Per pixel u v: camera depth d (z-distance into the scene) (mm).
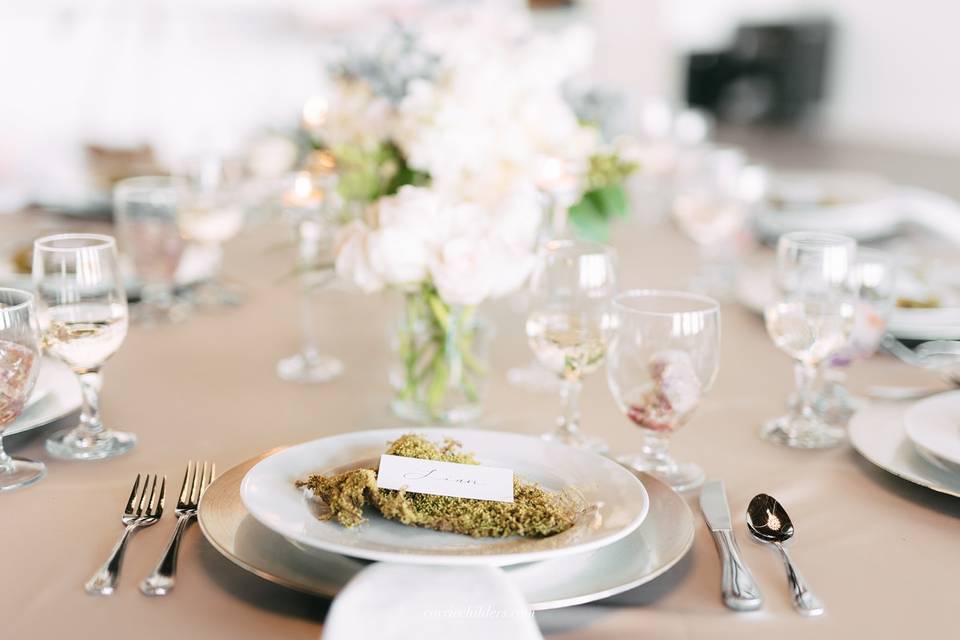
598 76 7523
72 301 975
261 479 839
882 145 7734
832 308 1058
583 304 1031
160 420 1082
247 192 2025
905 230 1963
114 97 5117
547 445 927
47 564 817
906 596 804
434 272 1006
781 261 1089
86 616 761
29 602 773
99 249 982
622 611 775
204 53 5523
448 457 871
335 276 1241
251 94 5355
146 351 1294
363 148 1207
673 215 2158
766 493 948
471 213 1017
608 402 1172
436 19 1353
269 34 5621
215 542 805
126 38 5406
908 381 1215
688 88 8539
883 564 843
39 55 5199
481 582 723
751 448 1044
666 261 1767
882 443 1009
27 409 1028
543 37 1259
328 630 685
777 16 8938
